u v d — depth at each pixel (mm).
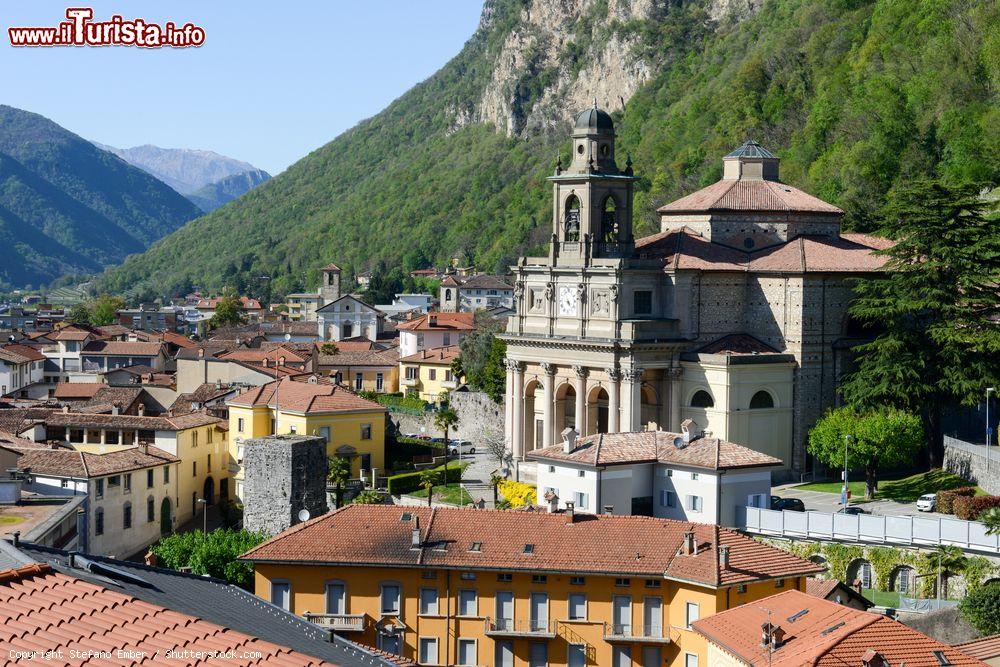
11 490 126000
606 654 95250
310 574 98562
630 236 145375
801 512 109438
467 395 180000
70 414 165375
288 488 142625
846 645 71312
